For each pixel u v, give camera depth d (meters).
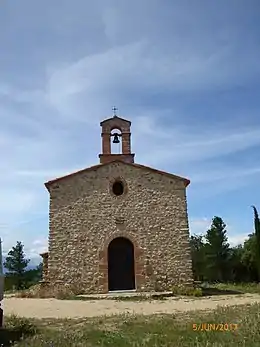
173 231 21.48
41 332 9.62
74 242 20.95
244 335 8.31
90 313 13.73
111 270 21.86
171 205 21.88
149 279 20.69
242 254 40.72
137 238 21.23
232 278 41.94
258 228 33.03
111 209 21.55
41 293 20.22
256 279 38.22
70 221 21.23
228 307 13.55
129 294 19.36
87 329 9.84
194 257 44.91
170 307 15.10
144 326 9.96
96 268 20.64
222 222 44.34
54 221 21.17
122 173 22.11
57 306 15.88
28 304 16.67
